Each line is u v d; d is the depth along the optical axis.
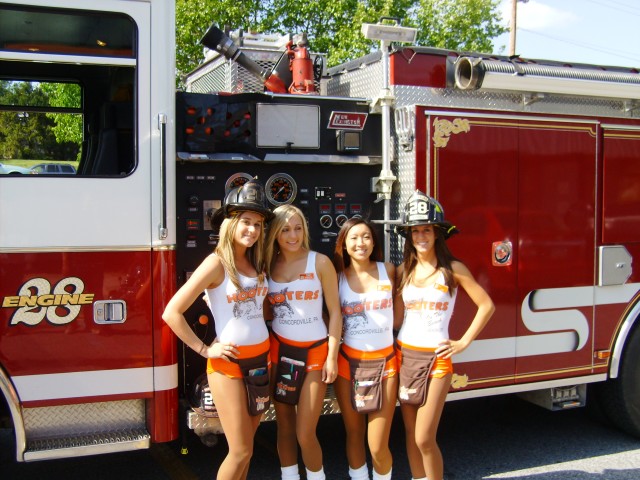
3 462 4.61
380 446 3.61
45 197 3.48
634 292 4.88
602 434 5.21
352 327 3.60
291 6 14.21
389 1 14.02
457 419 5.57
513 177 4.41
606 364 4.80
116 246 3.59
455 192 4.25
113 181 3.59
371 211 4.49
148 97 3.65
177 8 13.18
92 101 3.92
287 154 4.21
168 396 3.69
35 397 3.49
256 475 4.32
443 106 4.22
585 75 4.88
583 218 4.65
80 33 3.57
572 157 4.59
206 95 4.03
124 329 3.62
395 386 3.61
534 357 4.55
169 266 3.68
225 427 3.28
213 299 3.30
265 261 3.50
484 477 4.36
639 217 4.86
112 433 3.67
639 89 5.02
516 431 5.27
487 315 3.61
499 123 4.36
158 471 4.41
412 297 3.60
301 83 4.76
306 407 3.48
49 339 3.50
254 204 3.20
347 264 3.75
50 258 3.49
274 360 3.56
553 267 4.56
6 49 3.46
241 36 5.19
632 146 4.81
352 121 4.35
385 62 4.35
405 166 4.27
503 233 4.39
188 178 4.07
